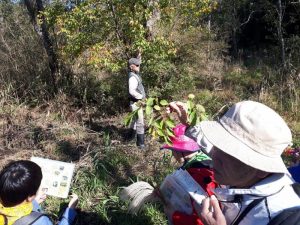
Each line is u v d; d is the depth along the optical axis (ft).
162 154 18.89
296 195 5.25
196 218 7.16
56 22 26.94
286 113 27.09
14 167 7.50
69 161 18.86
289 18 46.21
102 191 15.65
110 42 26.50
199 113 7.98
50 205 14.46
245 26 57.21
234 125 5.28
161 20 27.30
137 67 21.97
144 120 22.38
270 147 5.07
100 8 25.57
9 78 30.14
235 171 5.26
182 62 34.37
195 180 7.47
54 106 27.66
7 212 7.27
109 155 18.30
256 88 33.22
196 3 28.22
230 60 44.70
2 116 25.30
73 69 30.55
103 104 29.07
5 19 33.19
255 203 5.19
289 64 33.94
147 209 13.76
